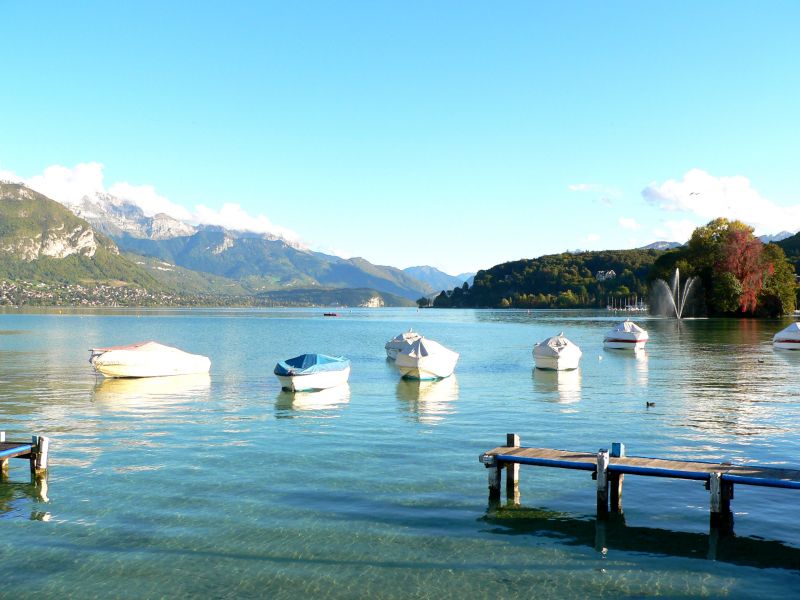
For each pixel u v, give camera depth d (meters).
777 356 63.06
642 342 70.25
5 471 21.70
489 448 25.17
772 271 139.50
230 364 58.56
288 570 14.94
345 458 23.67
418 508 18.59
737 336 90.06
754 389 40.88
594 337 94.75
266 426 29.62
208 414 32.81
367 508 18.56
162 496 19.56
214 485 20.56
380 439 26.78
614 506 18.69
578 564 15.27
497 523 17.56
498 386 43.12
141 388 42.50
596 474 18.45
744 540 16.50
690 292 143.50
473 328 133.88
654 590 14.11
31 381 46.12
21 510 18.44
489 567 15.12
